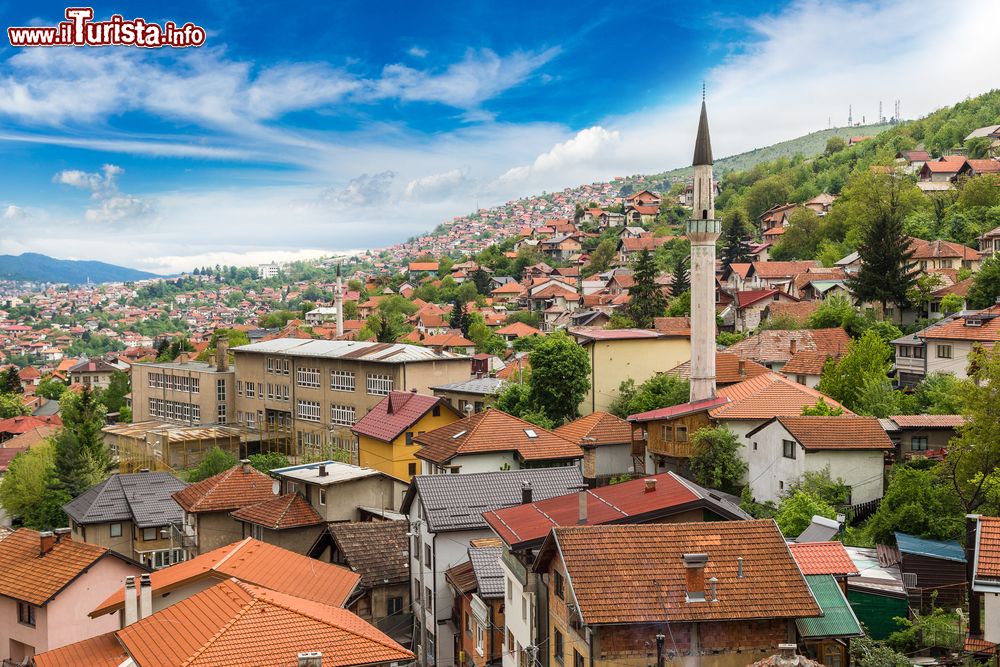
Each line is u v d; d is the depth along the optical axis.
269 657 34.25
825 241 166.38
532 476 58.19
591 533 33.59
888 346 90.38
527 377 101.19
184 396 141.62
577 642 33.06
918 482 53.03
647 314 134.88
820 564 36.91
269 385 129.12
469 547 51.91
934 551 45.28
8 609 54.28
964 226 145.25
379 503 70.31
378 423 89.19
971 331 83.75
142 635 37.34
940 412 72.44
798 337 99.94
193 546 71.25
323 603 43.28
